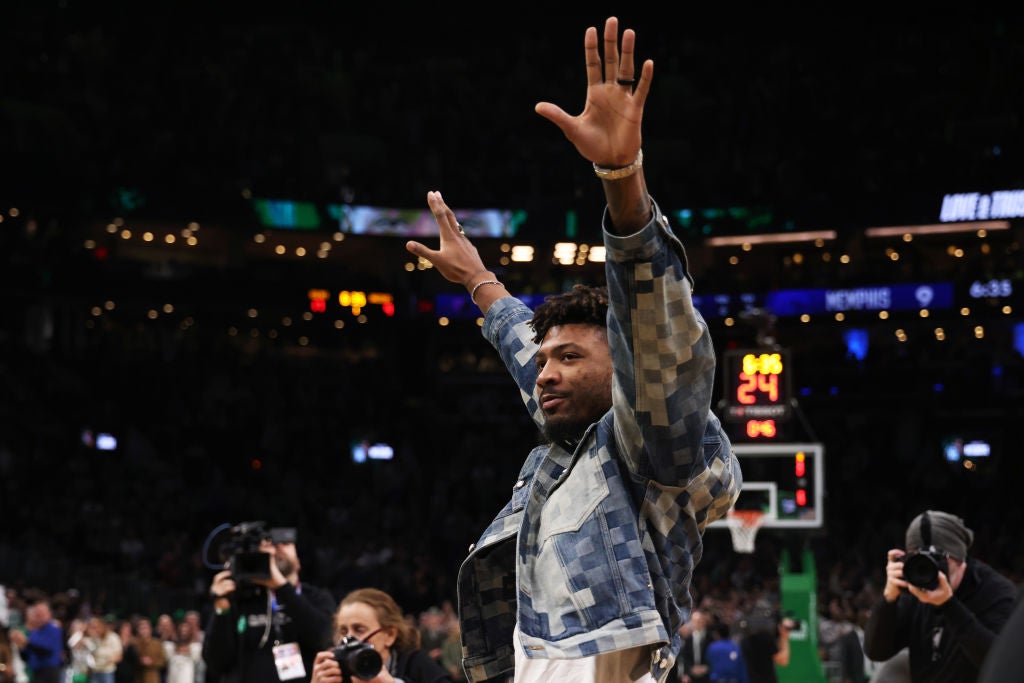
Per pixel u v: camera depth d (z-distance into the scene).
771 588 19.25
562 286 32.66
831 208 30.66
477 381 33.53
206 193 29.73
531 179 32.91
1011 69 31.95
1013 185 28.95
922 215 29.73
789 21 36.44
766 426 12.79
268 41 34.34
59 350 31.42
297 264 33.66
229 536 5.47
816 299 31.19
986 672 1.00
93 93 30.66
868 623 4.24
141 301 30.69
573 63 37.03
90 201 28.42
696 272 32.38
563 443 2.11
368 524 29.50
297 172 31.78
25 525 26.70
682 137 34.12
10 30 30.33
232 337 34.34
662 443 1.92
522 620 1.97
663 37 37.34
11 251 28.86
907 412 31.27
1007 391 30.72
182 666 17.48
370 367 33.94
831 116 33.28
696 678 14.06
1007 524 28.58
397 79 35.00
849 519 29.83
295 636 5.31
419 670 4.54
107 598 21.69
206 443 31.94
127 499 28.89
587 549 1.93
